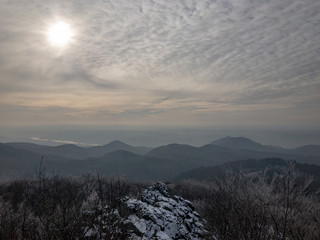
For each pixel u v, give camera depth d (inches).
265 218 228.1
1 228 197.2
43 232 191.5
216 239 272.5
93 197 233.0
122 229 236.2
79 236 191.3
